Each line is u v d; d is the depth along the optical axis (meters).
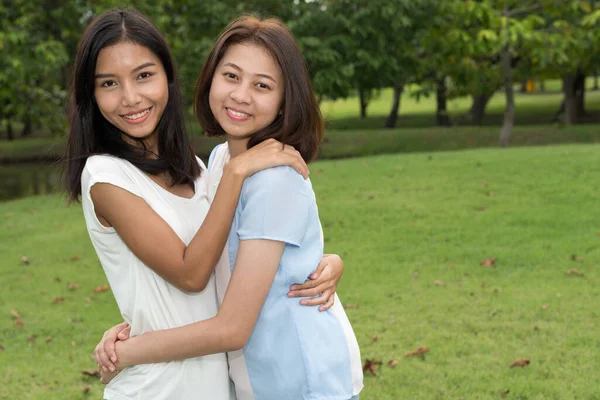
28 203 12.13
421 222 8.54
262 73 2.08
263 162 2.02
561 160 11.30
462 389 4.28
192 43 17.55
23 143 26.75
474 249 7.34
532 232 7.76
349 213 9.22
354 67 18.89
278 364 2.10
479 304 5.81
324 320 2.15
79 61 2.12
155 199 2.12
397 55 19.17
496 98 48.25
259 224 2.00
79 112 2.16
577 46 16.30
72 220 10.30
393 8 16.48
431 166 11.97
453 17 17.08
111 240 2.10
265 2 17.97
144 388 2.08
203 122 2.32
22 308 6.42
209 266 2.01
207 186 2.40
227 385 2.21
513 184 10.05
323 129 2.23
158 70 2.17
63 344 5.48
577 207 8.59
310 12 17.39
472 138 22.16
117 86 2.12
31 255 8.38
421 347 4.98
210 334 1.98
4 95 14.87
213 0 17.48
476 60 19.73
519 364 4.56
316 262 2.13
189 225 2.16
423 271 6.80
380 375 4.55
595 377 4.33
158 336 2.02
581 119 28.14
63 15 15.20
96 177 2.04
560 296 5.85
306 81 2.12
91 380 4.79
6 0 14.59
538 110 35.34
